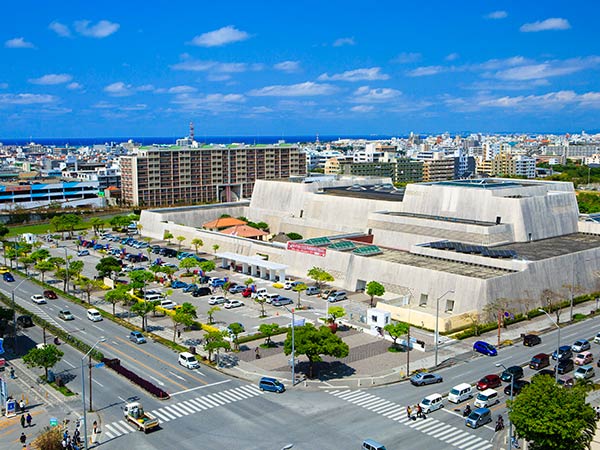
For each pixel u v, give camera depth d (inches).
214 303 6323.8
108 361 4584.2
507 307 5620.1
